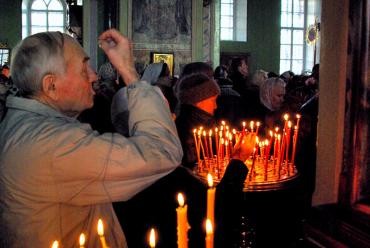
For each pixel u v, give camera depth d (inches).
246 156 66.1
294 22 871.1
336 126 57.0
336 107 56.9
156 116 54.4
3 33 797.9
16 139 51.1
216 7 529.3
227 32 836.6
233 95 176.2
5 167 51.3
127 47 58.7
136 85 56.9
